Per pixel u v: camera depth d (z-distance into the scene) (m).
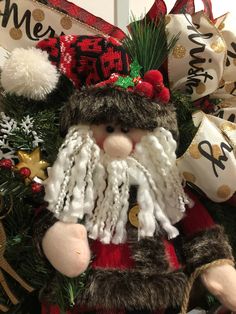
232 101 0.32
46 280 0.27
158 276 0.26
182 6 0.32
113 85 0.26
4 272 0.28
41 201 0.27
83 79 0.29
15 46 0.29
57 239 0.25
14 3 0.29
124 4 0.40
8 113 0.29
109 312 0.26
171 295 0.26
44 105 0.29
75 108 0.26
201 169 0.26
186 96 0.29
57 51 0.28
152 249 0.26
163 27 0.30
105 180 0.27
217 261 0.27
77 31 0.30
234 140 0.28
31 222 0.27
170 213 0.28
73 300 0.25
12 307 0.29
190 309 0.31
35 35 0.29
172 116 0.27
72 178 0.26
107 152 0.26
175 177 0.27
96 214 0.26
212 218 0.29
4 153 0.28
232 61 0.31
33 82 0.26
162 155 0.27
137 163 0.27
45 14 0.29
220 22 0.32
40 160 0.27
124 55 0.28
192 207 0.29
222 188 0.27
